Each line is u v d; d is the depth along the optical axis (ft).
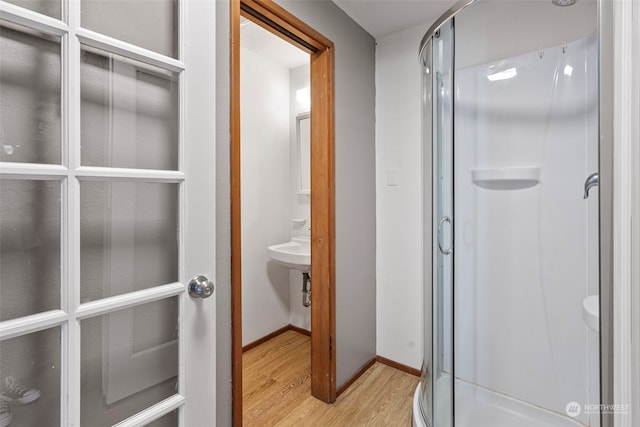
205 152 3.27
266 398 6.15
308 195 8.86
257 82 8.34
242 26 6.91
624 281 2.02
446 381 5.12
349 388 6.46
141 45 2.89
